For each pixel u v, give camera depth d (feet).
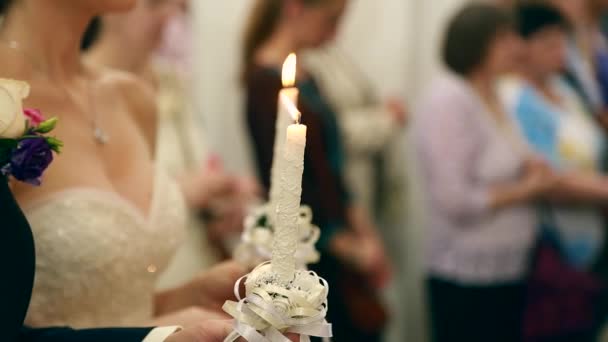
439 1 13.79
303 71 9.00
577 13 12.07
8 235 3.95
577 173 10.93
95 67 5.88
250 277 3.40
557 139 10.87
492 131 10.43
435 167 10.41
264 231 5.05
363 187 10.87
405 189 11.82
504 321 10.52
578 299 10.54
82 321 4.87
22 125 3.79
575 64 11.70
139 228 5.17
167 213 5.53
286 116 4.53
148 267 5.31
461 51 10.46
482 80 10.57
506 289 10.46
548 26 10.93
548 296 10.48
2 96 3.75
